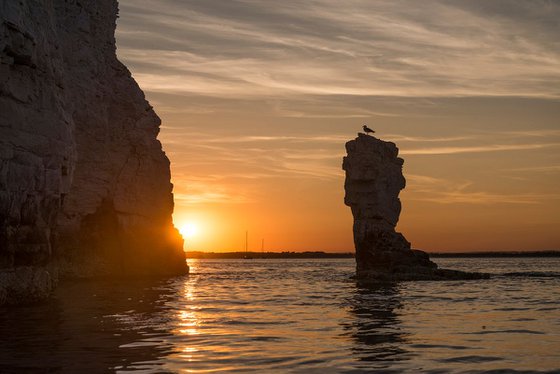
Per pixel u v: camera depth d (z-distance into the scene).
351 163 80.19
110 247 69.62
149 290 49.00
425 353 19.33
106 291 46.41
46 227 33.97
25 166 31.44
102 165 66.75
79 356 18.06
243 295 45.66
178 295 44.16
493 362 17.94
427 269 74.94
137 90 73.75
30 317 27.02
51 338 21.31
